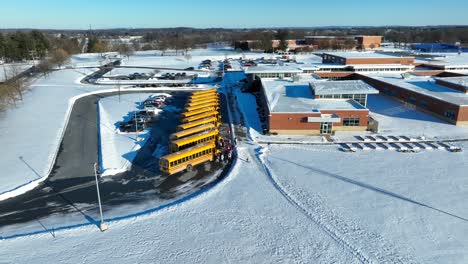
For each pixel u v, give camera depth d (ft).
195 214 102.01
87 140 166.20
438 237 89.40
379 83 254.27
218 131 163.63
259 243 88.28
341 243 87.86
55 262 81.10
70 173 131.64
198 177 128.26
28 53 481.05
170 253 84.53
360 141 160.86
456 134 166.81
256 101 241.14
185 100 251.39
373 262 80.79
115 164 138.41
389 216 99.09
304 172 129.29
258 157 144.56
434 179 121.08
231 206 106.22
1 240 90.12
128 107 227.81
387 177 123.54
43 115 206.59
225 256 83.41
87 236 91.91
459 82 214.90
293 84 236.84
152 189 119.44
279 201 108.88
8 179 124.47
